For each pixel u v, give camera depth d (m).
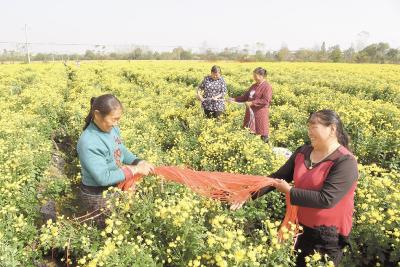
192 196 3.91
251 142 6.84
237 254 2.79
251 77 22.66
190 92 15.23
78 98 13.48
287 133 9.24
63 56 86.69
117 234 3.49
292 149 8.18
